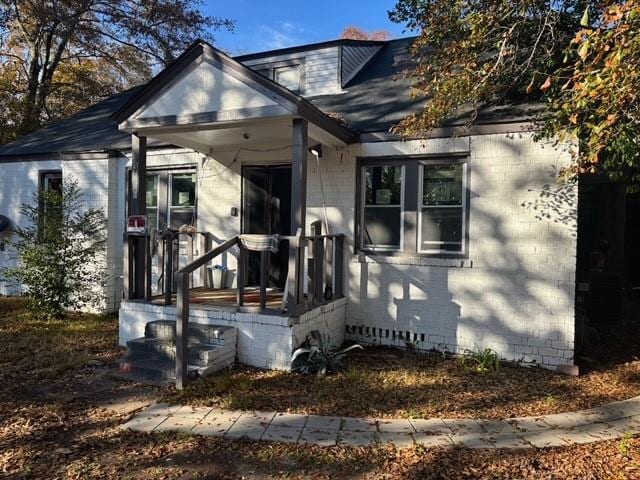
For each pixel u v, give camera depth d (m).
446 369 5.98
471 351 6.52
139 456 3.63
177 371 5.10
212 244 8.62
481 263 6.47
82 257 8.55
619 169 5.30
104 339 7.10
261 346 5.79
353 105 8.27
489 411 4.62
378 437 3.96
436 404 4.76
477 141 6.46
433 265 6.75
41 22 18.14
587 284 8.59
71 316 8.74
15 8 18.16
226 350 5.73
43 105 19.53
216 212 8.60
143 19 20.11
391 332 7.04
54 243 8.22
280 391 5.03
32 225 9.81
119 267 9.44
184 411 4.48
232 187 8.48
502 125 6.27
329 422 4.26
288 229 8.28
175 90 6.10
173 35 20.58
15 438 3.92
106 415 4.40
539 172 6.14
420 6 7.12
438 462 3.55
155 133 6.69
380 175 7.26
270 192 8.39
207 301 6.69
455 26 6.17
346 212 7.32
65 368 5.68
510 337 6.32
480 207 6.46
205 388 5.07
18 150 10.58
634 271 11.91
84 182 9.45
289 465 3.51
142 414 4.41
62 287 8.27
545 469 3.46
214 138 7.52
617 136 4.43
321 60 9.39
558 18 5.86
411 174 6.97
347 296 7.31
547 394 5.14
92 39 19.97
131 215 6.75
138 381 5.28
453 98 5.84
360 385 5.27
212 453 3.68
